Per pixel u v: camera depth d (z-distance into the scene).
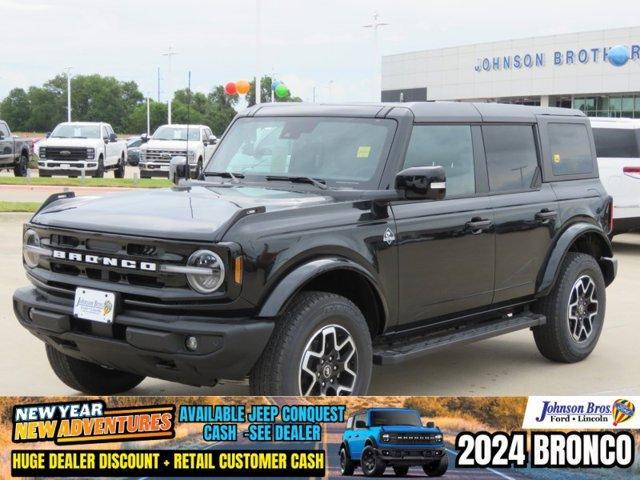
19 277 10.53
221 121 31.94
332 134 6.00
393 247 5.52
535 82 57.78
